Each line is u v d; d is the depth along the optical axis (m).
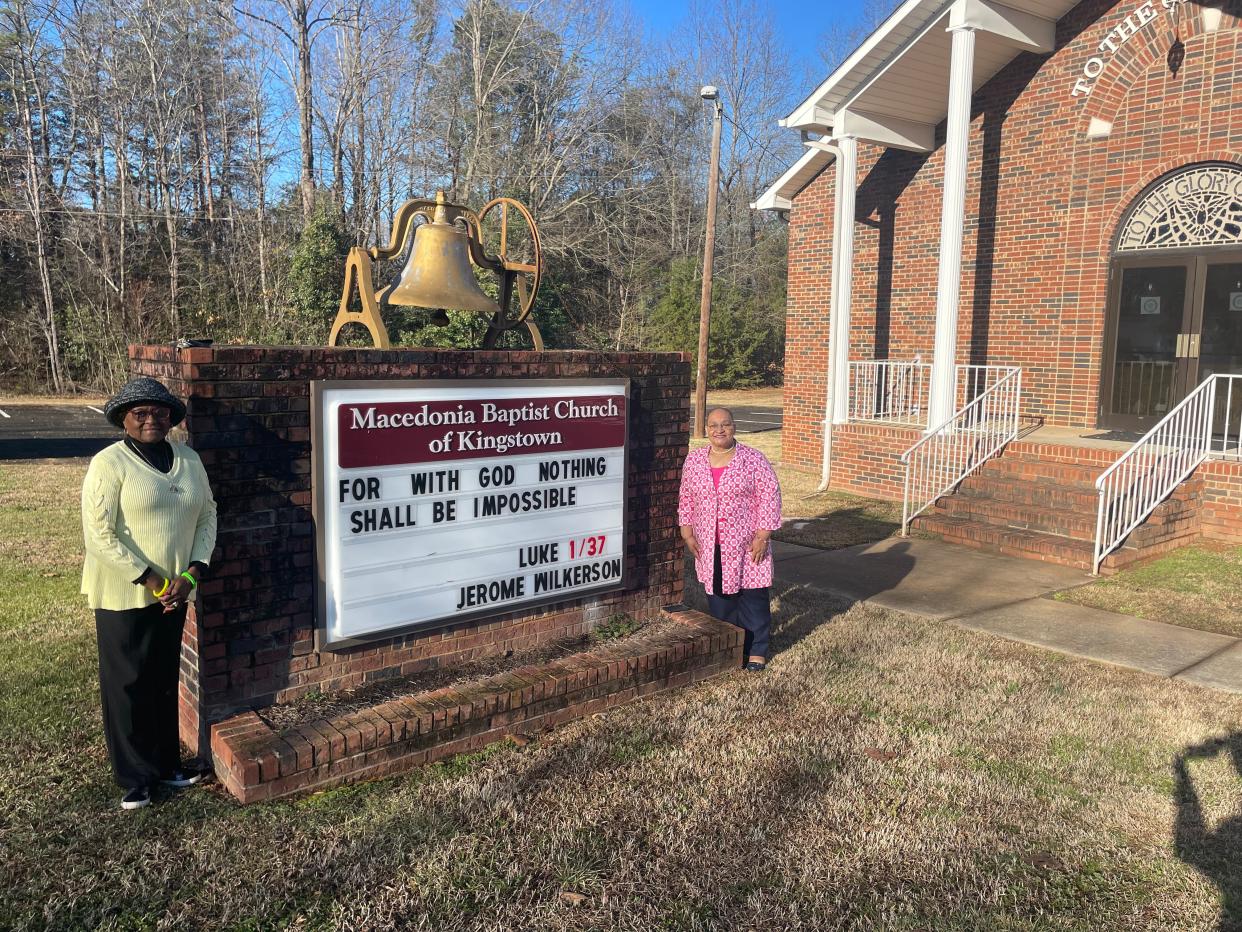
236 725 3.73
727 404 34.16
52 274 31.78
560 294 30.67
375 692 4.15
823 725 4.48
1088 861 3.32
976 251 11.88
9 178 32.47
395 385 4.08
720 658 5.15
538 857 3.24
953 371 10.38
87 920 2.82
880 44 10.79
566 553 4.88
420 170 30.31
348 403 3.95
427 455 4.24
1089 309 10.78
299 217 30.14
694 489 5.23
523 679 4.34
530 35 31.69
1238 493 8.51
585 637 5.04
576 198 32.41
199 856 3.15
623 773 3.91
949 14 10.23
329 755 3.62
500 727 4.16
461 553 4.43
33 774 3.76
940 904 3.04
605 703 4.59
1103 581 7.46
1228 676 5.27
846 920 2.95
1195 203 9.98
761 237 46.41
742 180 46.97
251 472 3.73
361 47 28.45
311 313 22.52
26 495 10.60
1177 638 5.99
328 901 2.95
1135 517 8.19
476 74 29.67
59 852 3.19
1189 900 3.07
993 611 6.62
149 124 32.44
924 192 12.46
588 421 4.90
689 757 4.08
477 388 4.39
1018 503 9.33
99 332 29.72
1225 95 9.55
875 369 12.54
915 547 8.87
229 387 3.63
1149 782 3.95
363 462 4.02
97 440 17.42
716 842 3.39
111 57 31.34
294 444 3.84
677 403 5.43
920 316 12.64
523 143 31.98
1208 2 9.59
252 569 3.79
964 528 8.98
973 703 4.80
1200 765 4.11
